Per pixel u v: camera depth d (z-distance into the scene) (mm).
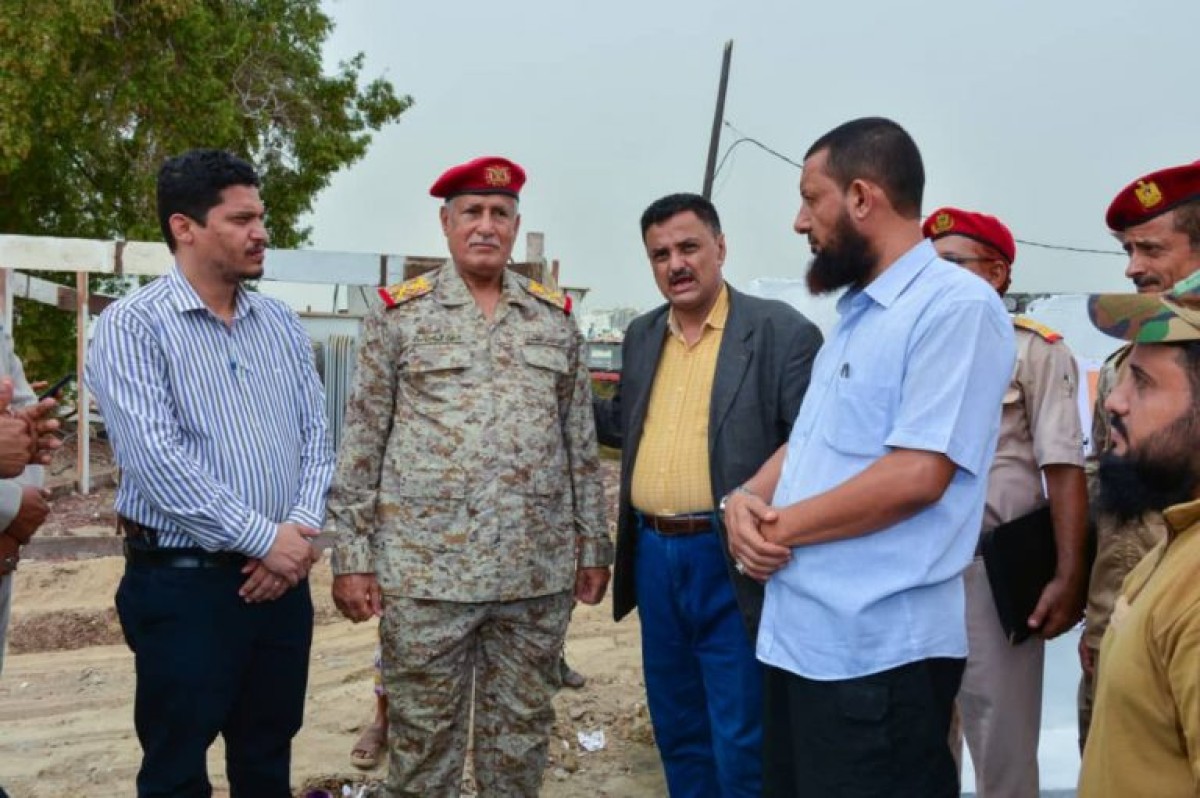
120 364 2758
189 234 2900
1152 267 2707
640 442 3305
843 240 2234
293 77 18828
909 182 2209
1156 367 1582
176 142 16078
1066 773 3637
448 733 3188
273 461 3000
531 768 3299
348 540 3152
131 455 2738
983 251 3334
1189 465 1547
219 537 2756
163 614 2826
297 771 4281
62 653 6379
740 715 3107
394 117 20531
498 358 3193
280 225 19312
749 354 3102
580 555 3420
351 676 5812
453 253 3236
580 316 12930
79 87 15258
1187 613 1419
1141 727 1500
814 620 2176
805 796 2213
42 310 16766
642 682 5492
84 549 8297
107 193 17172
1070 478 2984
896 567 2098
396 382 3209
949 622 2152
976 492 2154
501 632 3248
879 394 2137
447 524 3092
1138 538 2723
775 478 2570
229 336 2975
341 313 12883
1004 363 2119
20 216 16828
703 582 3133
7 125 14062
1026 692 3137
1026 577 3008
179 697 2812
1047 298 5152
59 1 14055
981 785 3188
